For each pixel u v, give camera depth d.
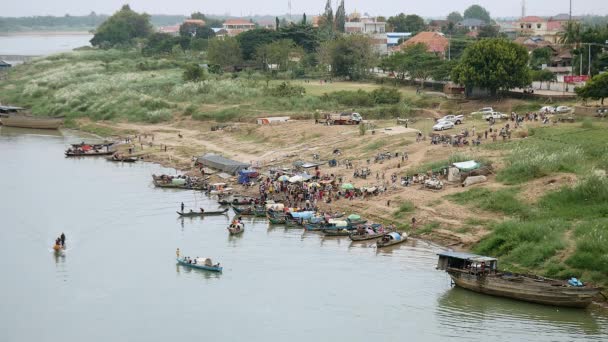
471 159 156.62
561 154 147.50
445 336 98.94
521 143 164.50
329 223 139.88
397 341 98.00
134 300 112.69
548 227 122.12
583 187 131.12
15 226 146.88
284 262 125.69
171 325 104.31
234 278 119.62
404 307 107.94
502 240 123.12
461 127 194.62
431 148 173.75
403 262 124.38
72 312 109.12
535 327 100.19
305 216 146.12
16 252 132.75
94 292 115.75
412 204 145.12
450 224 135.00
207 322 105.12
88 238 139.62
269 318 105.69
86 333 102.88
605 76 197.38
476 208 137.88
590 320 101.88
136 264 126.56
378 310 107.19
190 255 129.88
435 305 108.25
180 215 153.00
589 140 160.12
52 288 117.38
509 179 145.25
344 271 121.25
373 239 136.12
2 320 106.94
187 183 176.88
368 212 147.38
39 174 192.12
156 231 143.62
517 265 116.69
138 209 158.38
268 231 143.00
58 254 131.62
